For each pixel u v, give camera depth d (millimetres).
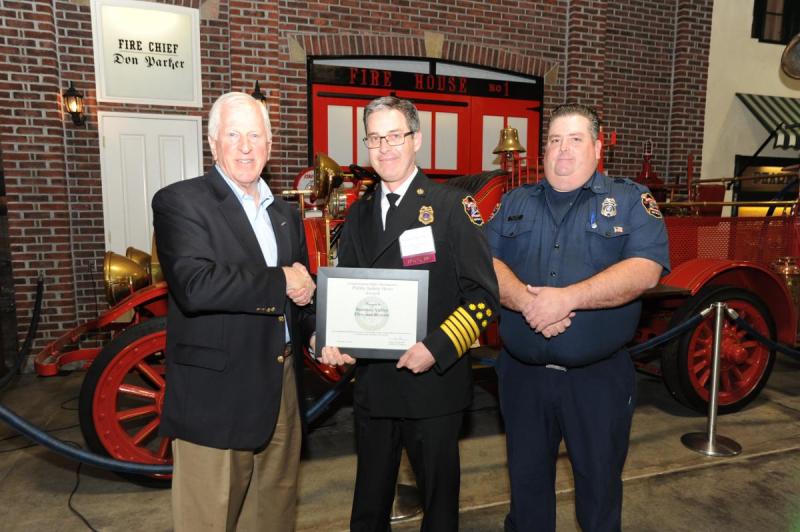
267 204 1668
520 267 1902
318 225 2908
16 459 3066
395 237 1625
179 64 5375
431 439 1652
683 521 2426
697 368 3537
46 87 4797
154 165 5383
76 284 5211
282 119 5758
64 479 2840
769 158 7738
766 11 7512
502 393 1974
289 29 5688
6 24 4641
